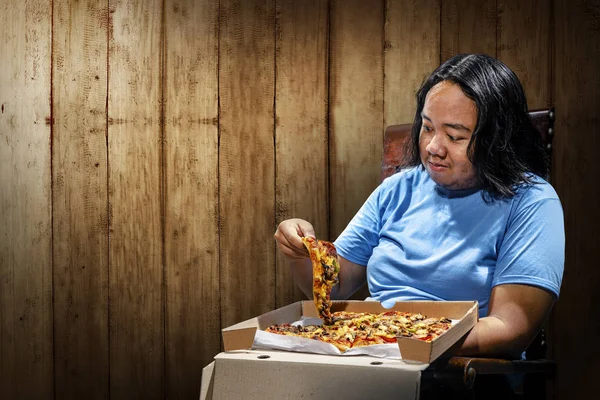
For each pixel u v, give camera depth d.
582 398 2.31
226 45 2.42
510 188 1.56
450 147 1.57
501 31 2.34
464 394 1.25
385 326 1.39
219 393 1.26
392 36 2.39
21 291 2.42
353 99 2.41
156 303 2.46
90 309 2.45
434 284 1.60
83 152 2.42
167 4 2.41
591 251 2.30
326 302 1.50
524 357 1.67
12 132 2.40
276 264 2.46
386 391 1.15
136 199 2.44
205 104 2.43
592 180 2.29
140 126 2.43
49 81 2.40
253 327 1.32
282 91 2.43
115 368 2.46
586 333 2.31
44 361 2.44
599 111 2.29
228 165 2.44
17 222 2.41
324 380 1.20
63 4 2.39
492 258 1.57
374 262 1.73
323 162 2.43
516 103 1.60
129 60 2.42
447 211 1.65
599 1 2.28
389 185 1.84
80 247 2.44
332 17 2.40
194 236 2.45
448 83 1.57
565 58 2.30
